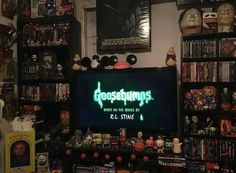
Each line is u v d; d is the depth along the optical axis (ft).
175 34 10.08
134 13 10.23
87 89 10.23
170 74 9.29
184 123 9.19
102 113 10.10
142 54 10.48
